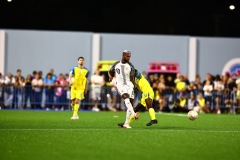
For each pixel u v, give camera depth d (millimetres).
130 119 44438
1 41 90875
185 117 65062
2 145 30672
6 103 85562
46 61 92125
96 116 65500
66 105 86125
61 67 92312
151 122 43281
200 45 93250
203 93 84438
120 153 27922
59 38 92188
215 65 93188
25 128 42594
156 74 86875
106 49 92625
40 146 30375
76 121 53781
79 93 57906
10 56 91438
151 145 31203
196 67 93125
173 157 26844
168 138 35000
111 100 85562
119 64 43531
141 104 44625
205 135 37469
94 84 85688
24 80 85938
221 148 30453
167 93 84750
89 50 92625
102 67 89250
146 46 92625
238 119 62312
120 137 35156
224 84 84875
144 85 44062
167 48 92875
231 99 84688
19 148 29562
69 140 33219
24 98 85812
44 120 54875
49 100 86250
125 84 43656
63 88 86125
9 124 47906
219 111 84312
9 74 86000
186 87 84312
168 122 54500
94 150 28922
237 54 93062
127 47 92625
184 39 93250
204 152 28766
